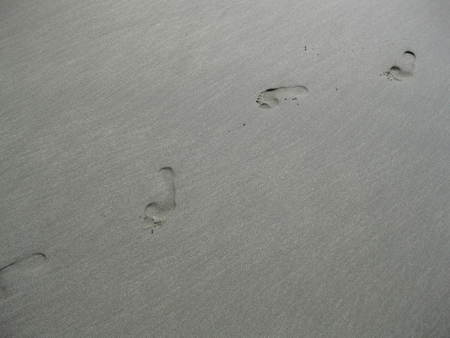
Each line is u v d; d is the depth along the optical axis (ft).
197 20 7.93
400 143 6.98
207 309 5.88
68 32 7.68
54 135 6.84
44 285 5.94
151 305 5.88
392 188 6.65
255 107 7.17
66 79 7.26
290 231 6.31
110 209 6.39
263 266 6.11
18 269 6.01
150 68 7.42
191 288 5.97
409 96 7.38
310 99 7.27
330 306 5.92
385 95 7.37
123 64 7.44
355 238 6.30
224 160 6.75
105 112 7.02
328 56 7.68
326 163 6.78
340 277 6.07
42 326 5.75
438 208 6.56
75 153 6.73
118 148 6.78
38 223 6.27
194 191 6.52
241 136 6.93
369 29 8.02
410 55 7.76
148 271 6.05
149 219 6.33
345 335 5.79
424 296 6.01
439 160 6.89
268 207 6.45
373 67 7.62
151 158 6.72
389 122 7.14
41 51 7.48
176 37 7.73
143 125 6.95
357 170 6.75
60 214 6.34
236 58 7.59
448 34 8.04
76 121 6.95
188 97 7.20
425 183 6.72
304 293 5.98
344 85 7.42
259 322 5.83
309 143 6.92
